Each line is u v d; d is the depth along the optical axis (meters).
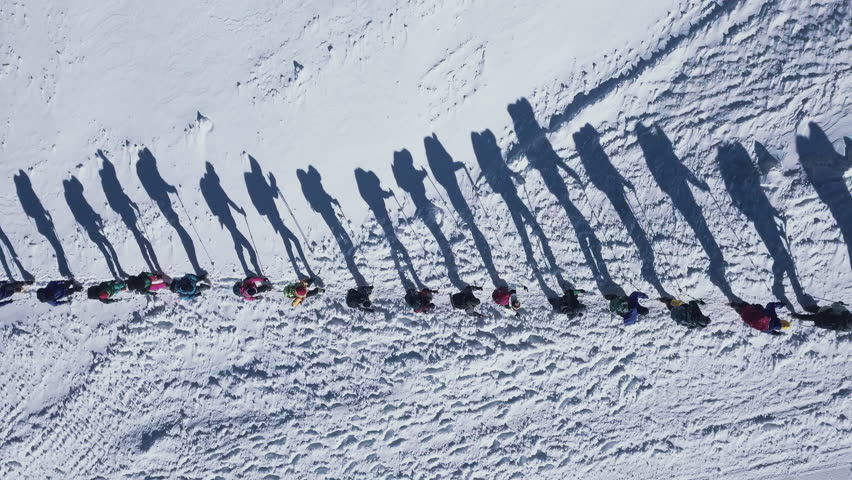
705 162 11.77
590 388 12.45
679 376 12.18
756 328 11.11
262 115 12.70
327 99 12.62
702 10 11.71
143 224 12.96
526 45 12.20
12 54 12.91
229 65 12.68
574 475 12.61
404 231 12.62
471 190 12.45
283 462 13.07
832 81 11.23
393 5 12.27
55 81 12.90
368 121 12.57
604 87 12.02
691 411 12.22
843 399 11.65
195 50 12.71
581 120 12.09
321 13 12.46
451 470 12.84
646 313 11.66
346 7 12.41
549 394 12.56
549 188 12.25
